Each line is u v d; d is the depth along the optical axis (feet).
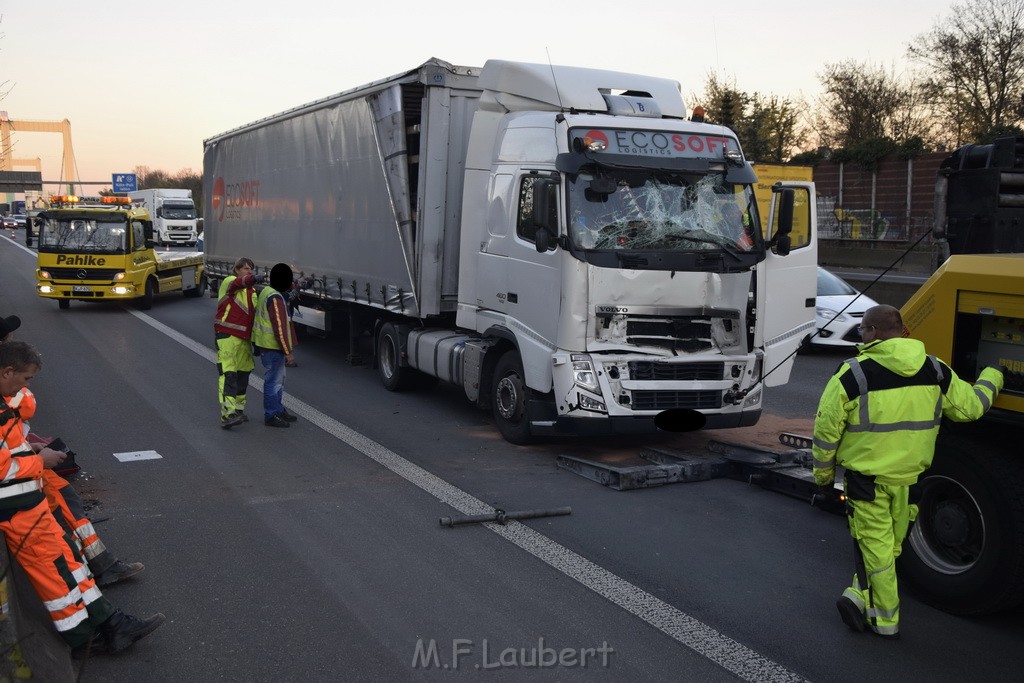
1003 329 16.49
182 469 25.89
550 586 17.88
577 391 25.40
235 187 57.31
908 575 17.54
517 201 28.25
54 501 16.79
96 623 14.52
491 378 30.71
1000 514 15.81
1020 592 15.80
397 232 34.99
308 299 47.80
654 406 25.98
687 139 27.12
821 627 16.26
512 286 28.45
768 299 27.81
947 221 19.10
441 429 31.50
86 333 55.57
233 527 21.02
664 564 19.10
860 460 15.83
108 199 71.82
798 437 27.14
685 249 26.07
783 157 150.82
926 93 140.46
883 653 15.31
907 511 16.14
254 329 31.04
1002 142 18.31
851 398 15.75
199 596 17.16
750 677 14.43
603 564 19.06
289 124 46.78
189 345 50.96
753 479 24.54
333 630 15.84
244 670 14.40
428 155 32.89
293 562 18.90
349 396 37.27
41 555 13.70
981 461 16.11
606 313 25.49
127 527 20.92
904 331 16.21
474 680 14.21
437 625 16.10
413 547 19.88
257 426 31.55
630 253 25.45
